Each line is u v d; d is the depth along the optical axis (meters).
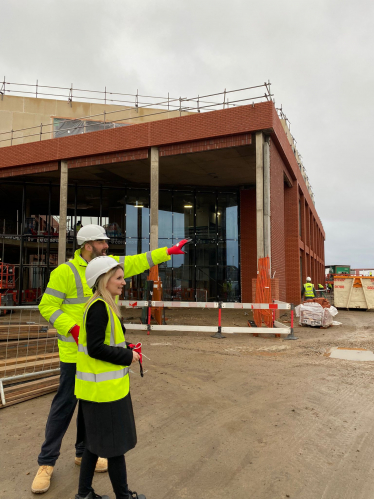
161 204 20.64
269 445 3.59
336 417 4.30
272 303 10.63
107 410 2.30
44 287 19.45
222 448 3.52
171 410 4.49
